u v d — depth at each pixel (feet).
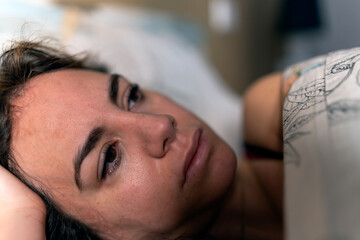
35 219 1.73
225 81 5.74
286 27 5.72
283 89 1.80
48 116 1.85
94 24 3.83
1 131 1.94
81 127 1.81
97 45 3.57
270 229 2.35
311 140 1.09
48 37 2.87
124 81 2.28
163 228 1.96
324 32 5.96
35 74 2.18
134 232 1.98
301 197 0.99
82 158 1.78
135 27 4.25
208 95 4.23
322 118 1.13
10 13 3.14
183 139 1.93
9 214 1.72
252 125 2.66
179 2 5.00
